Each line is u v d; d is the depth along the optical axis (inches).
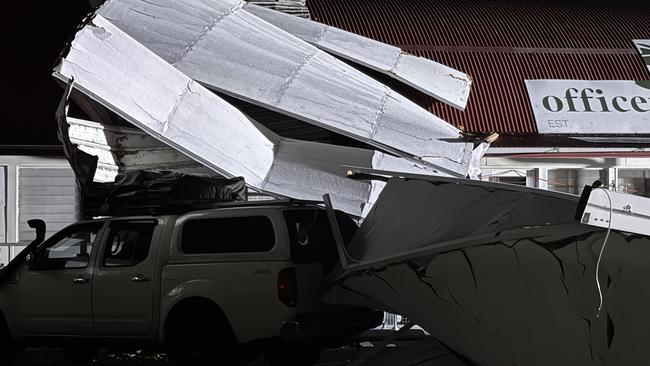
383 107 734.5
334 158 689.6
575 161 870.4
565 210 353.1
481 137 730.8
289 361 502.6
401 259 397.1
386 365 422.9
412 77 826.8
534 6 1024.2
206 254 455.8
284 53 745.0
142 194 507.2
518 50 935.7
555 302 350.0
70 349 523.5
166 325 459.8
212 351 450.3
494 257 366.6
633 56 943.0
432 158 706.8
